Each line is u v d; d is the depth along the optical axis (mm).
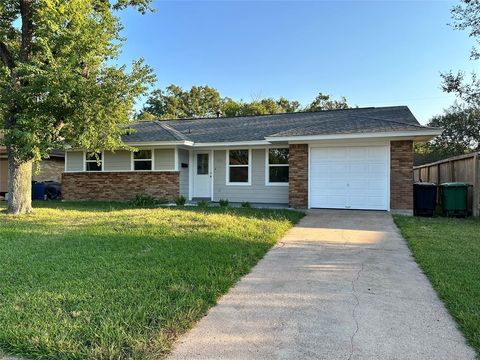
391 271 5141
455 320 3486
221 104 47719
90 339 2967
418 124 11703
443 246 6484
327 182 12133
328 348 2967
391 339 3123
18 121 9430
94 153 12773
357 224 9133
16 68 9289
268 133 15055
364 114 15414
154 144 14859
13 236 7219
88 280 4426
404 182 11273
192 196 16328
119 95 10680
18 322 3256
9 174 10922
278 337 3154
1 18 10727
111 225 8375
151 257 5523
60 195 18875
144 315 3402
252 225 8336
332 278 4820
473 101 20172
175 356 2824
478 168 10594
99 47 10156
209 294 4051
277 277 4859
